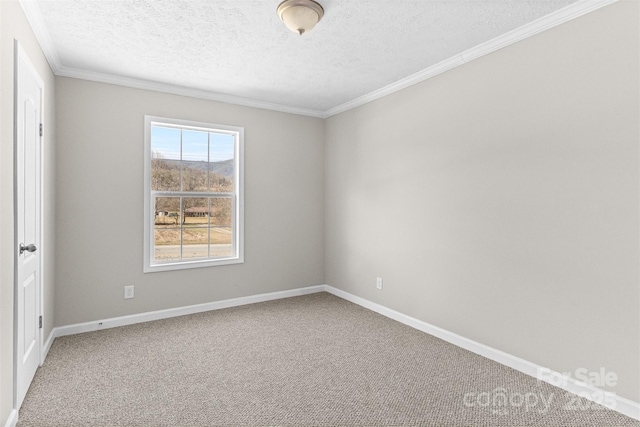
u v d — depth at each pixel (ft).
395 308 11.91
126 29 8.18
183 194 12.50
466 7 7.23
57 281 10.20
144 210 11.53
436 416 6.48
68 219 10.35
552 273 7.65
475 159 9.25
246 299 13.62
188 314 12.34
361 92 12.62
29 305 7.29
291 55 9.59
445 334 10.07
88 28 8.10
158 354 9.06
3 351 5.62
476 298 9.26
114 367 8.32
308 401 6.95
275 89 12.32
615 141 6.67
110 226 11.00
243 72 10.78
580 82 7.14
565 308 7.43
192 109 12.38
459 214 9.70
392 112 11.91
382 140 12.35
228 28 8.16
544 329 7.79
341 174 14.44
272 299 14.20
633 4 6.40
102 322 10.85
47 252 9.03
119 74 10.86
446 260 10.09
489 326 8.93
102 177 10.85
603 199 6.84
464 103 9.52
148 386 7.48
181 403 6.86
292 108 14.40
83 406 6.73
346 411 6.63
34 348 7.76
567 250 7.39
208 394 7.18
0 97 5.41
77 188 10.48
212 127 12.78
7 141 5.78
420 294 10.95
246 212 13.58
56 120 10.12
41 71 8.39
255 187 13.78
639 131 6.37
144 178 11.51
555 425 6.23
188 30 8.23
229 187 13.51
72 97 10.39
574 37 7.22
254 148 13.73
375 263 12.75
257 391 7.31
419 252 10.96
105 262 10.94
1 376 5.52
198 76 11.07
